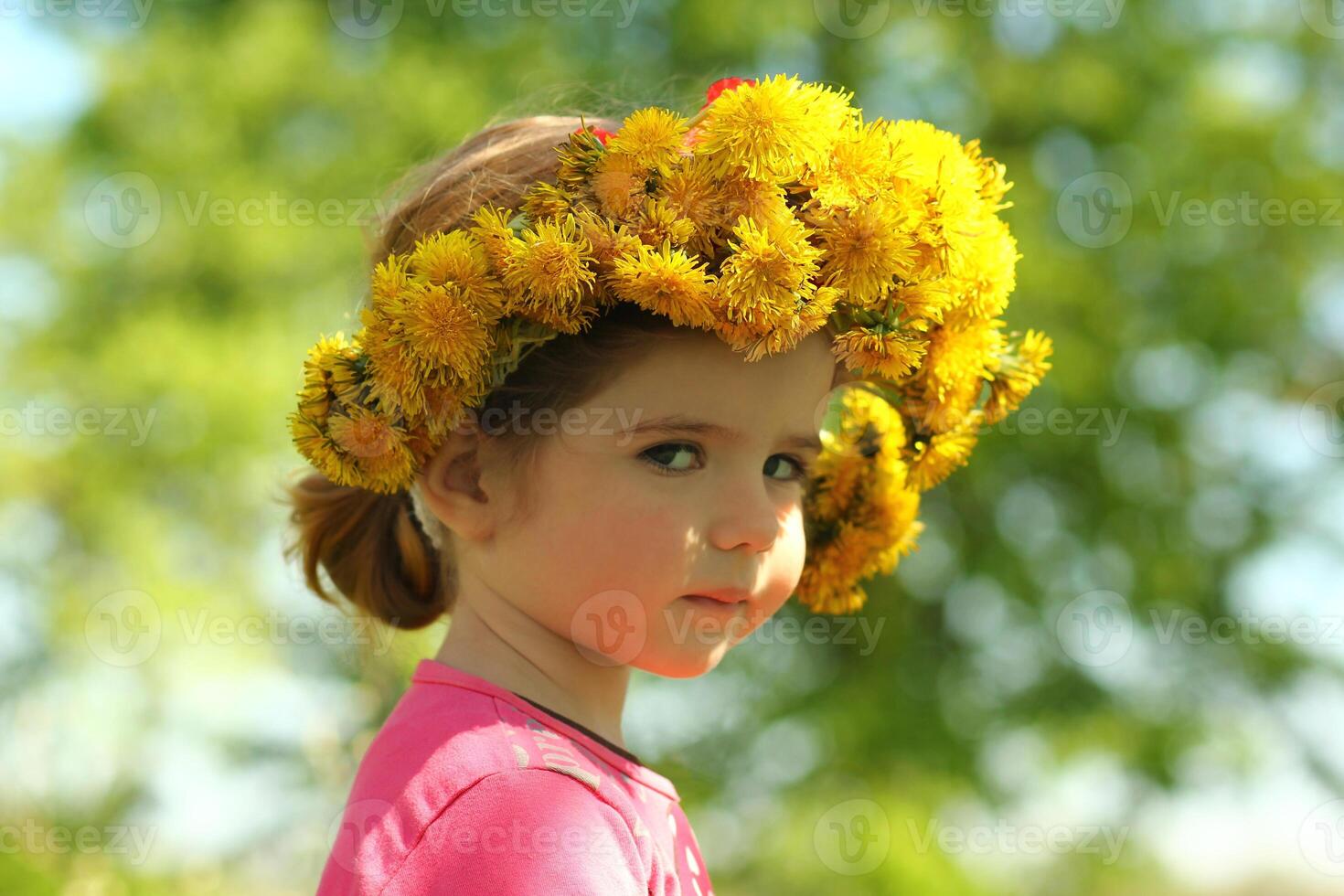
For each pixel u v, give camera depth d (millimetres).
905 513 1670
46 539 6203
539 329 1289
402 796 1221
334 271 5797
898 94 6457
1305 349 6527
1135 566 6227
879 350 1315
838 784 5723
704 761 6105
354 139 6062
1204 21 6699
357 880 1183
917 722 5906
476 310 1271
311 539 1642
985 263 1447
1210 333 6262
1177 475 6398
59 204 6273
